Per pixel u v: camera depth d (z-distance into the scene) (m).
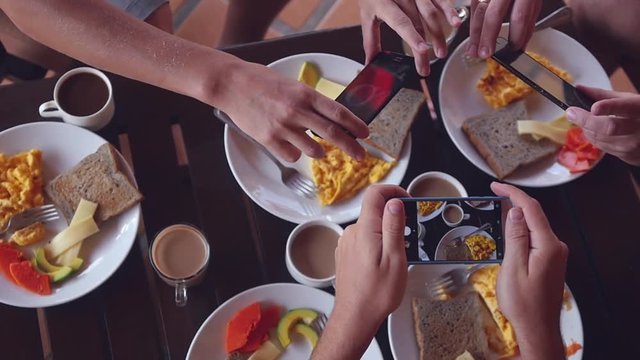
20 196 1.16
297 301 1.12
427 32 1.23
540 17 1.37
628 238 1.23
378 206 1.02
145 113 1.25
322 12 2.00
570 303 1.14
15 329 1.11
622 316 1.18
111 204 1.15
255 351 1.10
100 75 1.21
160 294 1.14
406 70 1.14
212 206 1.20
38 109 1.23
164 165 1.23
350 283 0.98
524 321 0.95
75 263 1.12
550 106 1.33
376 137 1.23
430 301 1.14
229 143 1.21
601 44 1.46
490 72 1.32
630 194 1.26
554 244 0.96
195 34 1.95
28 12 1.08
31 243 1.15
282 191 1.21
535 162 1.25
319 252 1.16
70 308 1.12
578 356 1.11
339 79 1.28
